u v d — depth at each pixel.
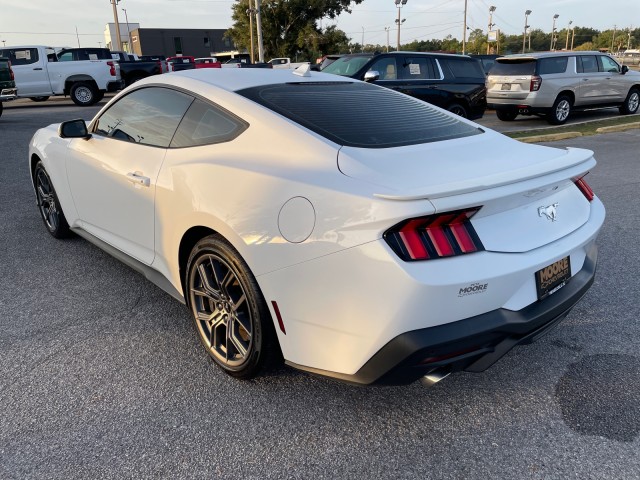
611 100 14.04
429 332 1.95
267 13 47.41
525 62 12.66
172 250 2.82
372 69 10.13
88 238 3.92
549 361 2.85
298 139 2.40
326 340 2.15
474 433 2.30
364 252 1.94
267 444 2.22
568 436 2.27
